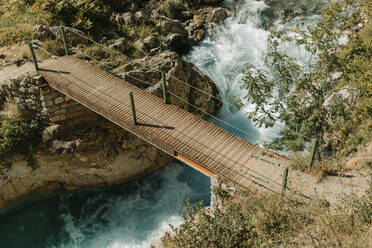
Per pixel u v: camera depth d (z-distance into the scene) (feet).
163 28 69.92
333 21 39.37
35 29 59.00
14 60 54.29
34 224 50.80
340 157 35.81
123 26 68.39
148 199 53.36
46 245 48.44
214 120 62.34
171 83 55.52
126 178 55.06
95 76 48.91
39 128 51.85
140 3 75.72
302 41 39.24
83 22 64.08
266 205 29.53
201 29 73.82
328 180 32.65
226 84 65.10
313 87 39.37
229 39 72.84
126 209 52.13
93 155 51.57
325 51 37.99
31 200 53.78
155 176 56.34
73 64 51.44
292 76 41.01
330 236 24.77
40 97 49.83
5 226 50.52
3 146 48.57
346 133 39.11
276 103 39.68
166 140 38.63
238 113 63.21
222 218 27.55
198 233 27.07
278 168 35.29
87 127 52.16
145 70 55.36
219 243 25.96
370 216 25.35
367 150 35.47
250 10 78.28
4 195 51.39
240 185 33.63
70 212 52.11
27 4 67.00
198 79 60.34
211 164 35.94
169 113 42.57
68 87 46.39
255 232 26.43
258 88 38.83
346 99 38.52
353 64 38.09
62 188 54.75
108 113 42.32
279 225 27.07
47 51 55.42
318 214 26.91
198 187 54.65
